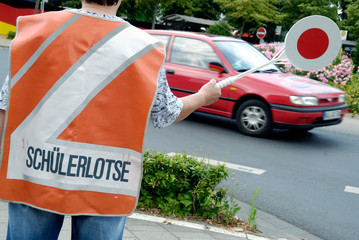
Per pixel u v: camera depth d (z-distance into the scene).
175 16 47.19
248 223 4.29
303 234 4.47
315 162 7.13
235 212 4.39
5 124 1.52
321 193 5.71
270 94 8.13
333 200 5.51
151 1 33.94
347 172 6.74
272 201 5.29
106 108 1.50
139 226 3.76
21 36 1.53
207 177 4.29
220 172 4.36
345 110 8.59
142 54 1.53
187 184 4.23
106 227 1.55
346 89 13.36
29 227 1.59
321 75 13.64
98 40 1.51
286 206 5.18
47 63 1.49
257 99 8.37
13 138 1.52
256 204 5.16
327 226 4.74
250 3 34.84
